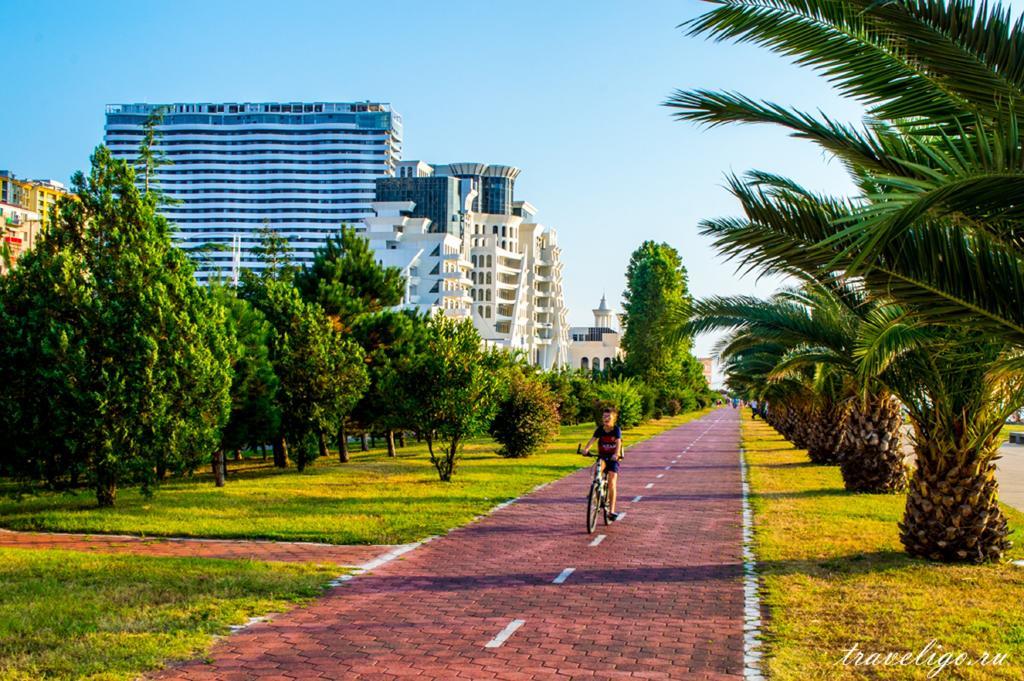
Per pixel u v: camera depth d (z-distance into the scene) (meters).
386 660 7.68
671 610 9.56
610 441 16.62
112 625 8.51
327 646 8.09
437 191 132.12
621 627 8.84
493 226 142.88
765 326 15.61
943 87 7.14
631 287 81.38
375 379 34.59
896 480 21.34
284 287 31.45
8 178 81.06
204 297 20.53
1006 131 6.36
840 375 21.52
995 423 12.19
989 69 6.44
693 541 14.38
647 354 80.12
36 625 8.48
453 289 117.38
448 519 16.59
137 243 19.25
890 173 8.45
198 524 15.65
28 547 13.48
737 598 10.14
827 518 16.91
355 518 16.56
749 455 37.22
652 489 23.11
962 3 6.39
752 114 8.51
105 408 17.64
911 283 7.26
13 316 17.91
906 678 7.20
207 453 19.80
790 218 9.16
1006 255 7.03
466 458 34.62
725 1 7.67
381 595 10.22
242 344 24.81
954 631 8.65
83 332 18.09
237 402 24.19
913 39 6.57
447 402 24.36
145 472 18.56
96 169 19.55
